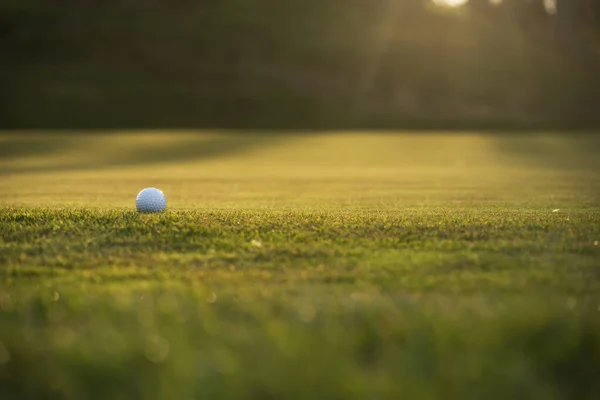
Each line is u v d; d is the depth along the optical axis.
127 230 8.44
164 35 101.88
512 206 13.34
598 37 104.38
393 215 10.47
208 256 7.32
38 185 20.19
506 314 5.23
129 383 4.24
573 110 84.25
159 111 80.81
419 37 106.38
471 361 4.45
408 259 7.16
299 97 87.94
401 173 25.92
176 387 4.16
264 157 36.47
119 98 83.06
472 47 103.12
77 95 82.31
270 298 5.75
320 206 13.37
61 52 93.69
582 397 4.30
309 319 5.16
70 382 4.27
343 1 116.00
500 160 33.53
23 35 96.19
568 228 8.77
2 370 4.40
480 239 8.11
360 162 33.12
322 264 7.00
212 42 101.50
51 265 7.00
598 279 6.39
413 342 4.72
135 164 31.75
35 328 5.10
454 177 23.45
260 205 13.73
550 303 5.60
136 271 6.73
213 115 81.12
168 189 18.91
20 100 79.00
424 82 94.06
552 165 29.62
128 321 5.16
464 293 5.96
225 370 4.30
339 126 77.94
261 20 108.75
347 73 96.19
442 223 9.11
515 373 4.36
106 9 107.88
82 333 4.96
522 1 109.19
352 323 5.08
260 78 93.06
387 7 114.12
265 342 4.73
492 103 88.56
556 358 4.62
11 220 9.29
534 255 7.31
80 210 10.52
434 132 65.50
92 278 6.51
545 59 99.69
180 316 5.25
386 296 5.84
